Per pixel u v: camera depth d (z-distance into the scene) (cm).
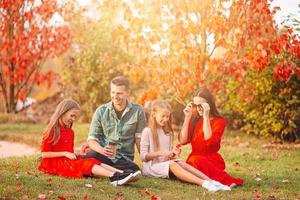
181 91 1042
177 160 632
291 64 955
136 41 1032
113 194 541
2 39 1465
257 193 578
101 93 1373
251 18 945
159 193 557
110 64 1343
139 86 1337
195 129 655
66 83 1438
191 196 547
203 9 1005
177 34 1003
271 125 1053
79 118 1399
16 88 1570
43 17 1452
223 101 1116
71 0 1445
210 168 629
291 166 788
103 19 1359
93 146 645
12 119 1400
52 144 641
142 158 649
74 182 589
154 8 1018
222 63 998
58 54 1480
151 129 656
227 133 1141
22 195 510
